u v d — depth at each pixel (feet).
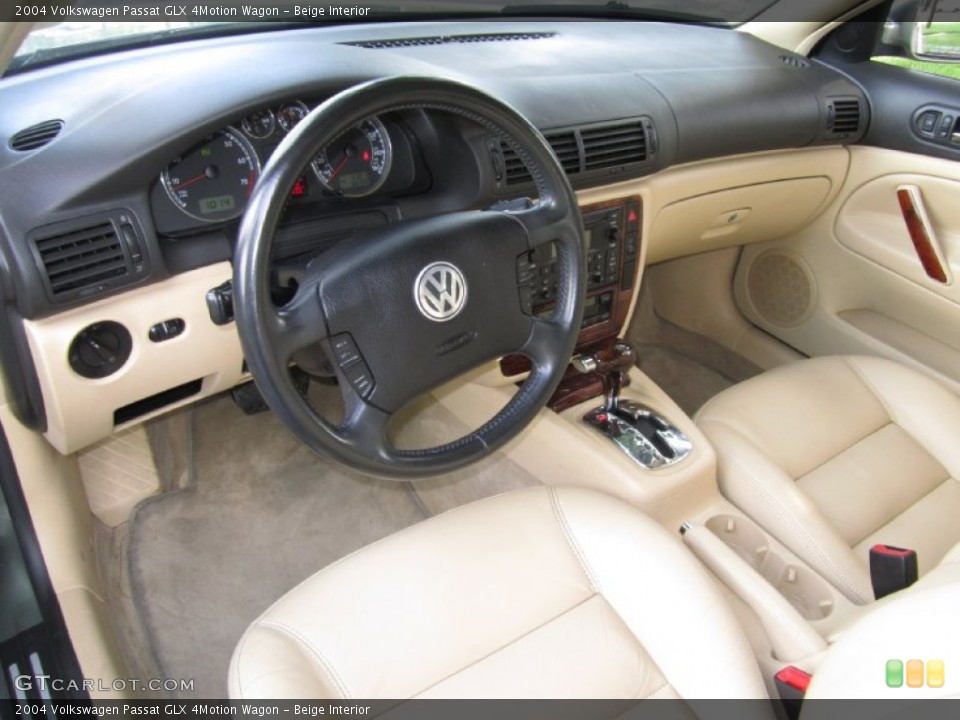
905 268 5.96
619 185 4.82
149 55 4.08
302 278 3.05
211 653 4.58
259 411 5.65
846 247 6.32
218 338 3.61
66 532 4.11
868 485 4.58
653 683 2.97
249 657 2.91
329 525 5.39
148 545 5.08
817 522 4.25
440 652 3.00
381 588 3.18
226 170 3.42
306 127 2.64
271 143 3.51
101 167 3.01
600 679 2.95
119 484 5.21
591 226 4.71
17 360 3.23
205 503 5.39
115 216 3.09
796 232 6.62
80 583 4.03
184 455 5.66
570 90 4.58
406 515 5.55
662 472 4.44
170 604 4.80
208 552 5.11
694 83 5.15
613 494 4.52
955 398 4.89
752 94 5.35
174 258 3.37
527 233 3.33
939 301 5.85
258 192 2.59
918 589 2.49
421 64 4.38
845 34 6.05
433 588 3.18
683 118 4.90
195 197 3.37
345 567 3.31
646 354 7.55
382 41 4.89
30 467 4.00
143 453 5.39
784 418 4.85
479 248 3.17
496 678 2.94
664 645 3.02
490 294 3.23
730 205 5.68
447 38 5.19
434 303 3.06
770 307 7.03
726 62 5.71
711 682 2.87
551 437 4.75
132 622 4.66
